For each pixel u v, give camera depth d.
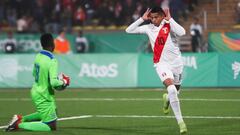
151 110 38.47
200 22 73.31
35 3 80.06
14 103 44.78
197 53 54.72
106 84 56.28
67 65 56.91
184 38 70.44
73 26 77.12
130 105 41.84
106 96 48.78
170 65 29.16
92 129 29.56
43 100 28.39
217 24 72.50
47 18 78.44
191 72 54.78
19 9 80.88
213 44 62.91
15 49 71.06
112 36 69.25
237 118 33.66
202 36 66.38
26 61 57.53
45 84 28.28
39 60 28.22
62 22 76.88
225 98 45.72
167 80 27.94
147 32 29.39
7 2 81.50
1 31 79.12
